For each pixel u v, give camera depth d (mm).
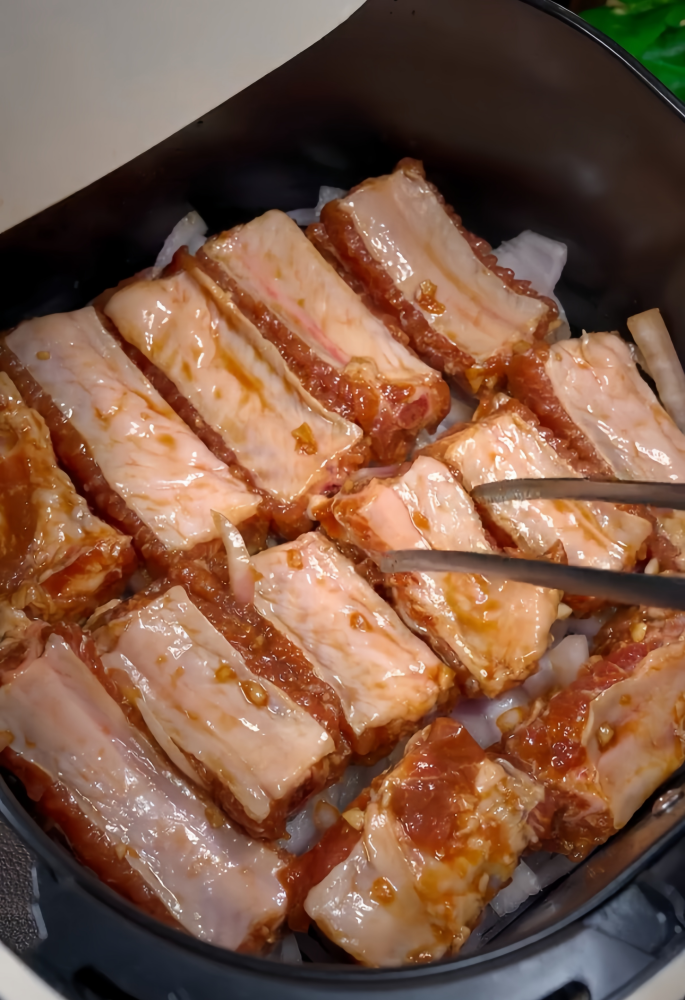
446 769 285
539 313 340
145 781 285
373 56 318
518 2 302
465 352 338
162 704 290
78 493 316
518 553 311
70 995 240
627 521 318
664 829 278
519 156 339
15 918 243
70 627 288
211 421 325
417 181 343
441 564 279
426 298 340
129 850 280
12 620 292
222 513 311
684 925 254
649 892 257
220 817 286
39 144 284
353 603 308
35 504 302
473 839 279
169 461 315
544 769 293
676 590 229
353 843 282
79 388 317
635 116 314
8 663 283
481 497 311
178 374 326
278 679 295
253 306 332
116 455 313
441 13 307
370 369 327
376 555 306
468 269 343
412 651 303
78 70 277
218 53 286
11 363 318
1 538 299
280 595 307
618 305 354
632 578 234
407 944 275
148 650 292
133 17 274
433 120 337
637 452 330
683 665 303
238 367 326
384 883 278
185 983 241
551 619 305
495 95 326
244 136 332
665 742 299
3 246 316
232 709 290
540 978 249
